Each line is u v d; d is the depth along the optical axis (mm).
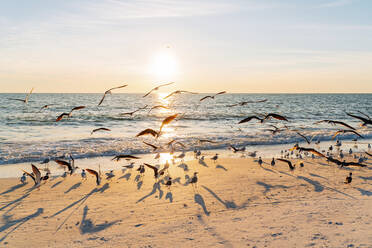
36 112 77125
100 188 18641
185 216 14219
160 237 11992
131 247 11227
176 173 22109
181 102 164750
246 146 34500
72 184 19406
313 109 105625
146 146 32750
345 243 10852
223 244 11172
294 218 13492
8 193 17562
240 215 14141
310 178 20656
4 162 25312
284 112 91188
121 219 14000
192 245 11195
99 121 59031
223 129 48406
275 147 34062
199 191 17984
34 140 35469
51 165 24844
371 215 13602
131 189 18453
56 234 12547
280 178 20672
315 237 11438
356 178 20641
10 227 13227
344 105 133625
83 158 27484
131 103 138000
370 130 47406
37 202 16219
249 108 112438
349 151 29391
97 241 11820
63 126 49875
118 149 30875
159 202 16172
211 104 140500
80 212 14883
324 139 40000
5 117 62656
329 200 15977
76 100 164250
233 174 21750
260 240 11375
